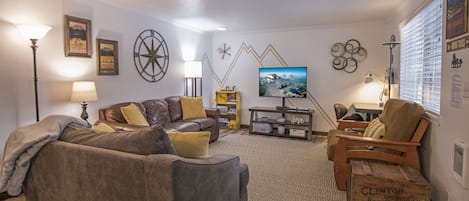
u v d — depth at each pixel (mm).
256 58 6266
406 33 3861
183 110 5113
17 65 3004
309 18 4938
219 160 1837
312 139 5363
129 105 4020
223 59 6637
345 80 5496
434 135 2469
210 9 4336
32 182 2000
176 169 1447
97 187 1674
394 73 4426
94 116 3889
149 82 4859
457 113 1993
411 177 2252
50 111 3336
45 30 3002
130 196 1562
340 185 2961
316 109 5770
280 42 6000
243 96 6473
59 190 1855
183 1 3879
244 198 2270
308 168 3662
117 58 4184
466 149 1842
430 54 2873
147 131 1645
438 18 2645
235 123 6250
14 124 3010
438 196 2363
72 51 3531
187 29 5777
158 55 5008
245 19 5043
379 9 4289
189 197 1547
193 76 5637
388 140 2740
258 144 4930
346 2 3906
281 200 2748
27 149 1891
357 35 5340
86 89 3398
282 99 6027
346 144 2895
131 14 4414
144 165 1489
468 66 1825
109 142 1726
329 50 5582
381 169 2428
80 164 1715
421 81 3186
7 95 2941
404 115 2721
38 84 3201
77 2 3576
